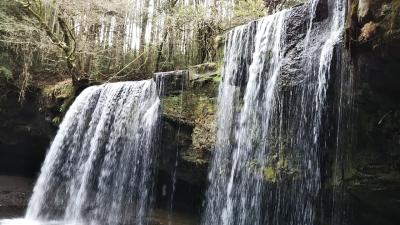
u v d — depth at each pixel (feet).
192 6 53.52
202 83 34.91
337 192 23.15
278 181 26.35
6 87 55.93
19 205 49.52
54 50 58.34
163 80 37.17
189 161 34.55
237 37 32.76
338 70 22.48
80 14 58.85
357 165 21.77
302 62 25.70
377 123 20.80
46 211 47.39
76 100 49.80
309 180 24.57
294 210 25.72
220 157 31.89
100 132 45.19
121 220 41.01
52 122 53.31
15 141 56.90
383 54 17.08
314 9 26.30
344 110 22.17
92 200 44.21
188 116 35.12
